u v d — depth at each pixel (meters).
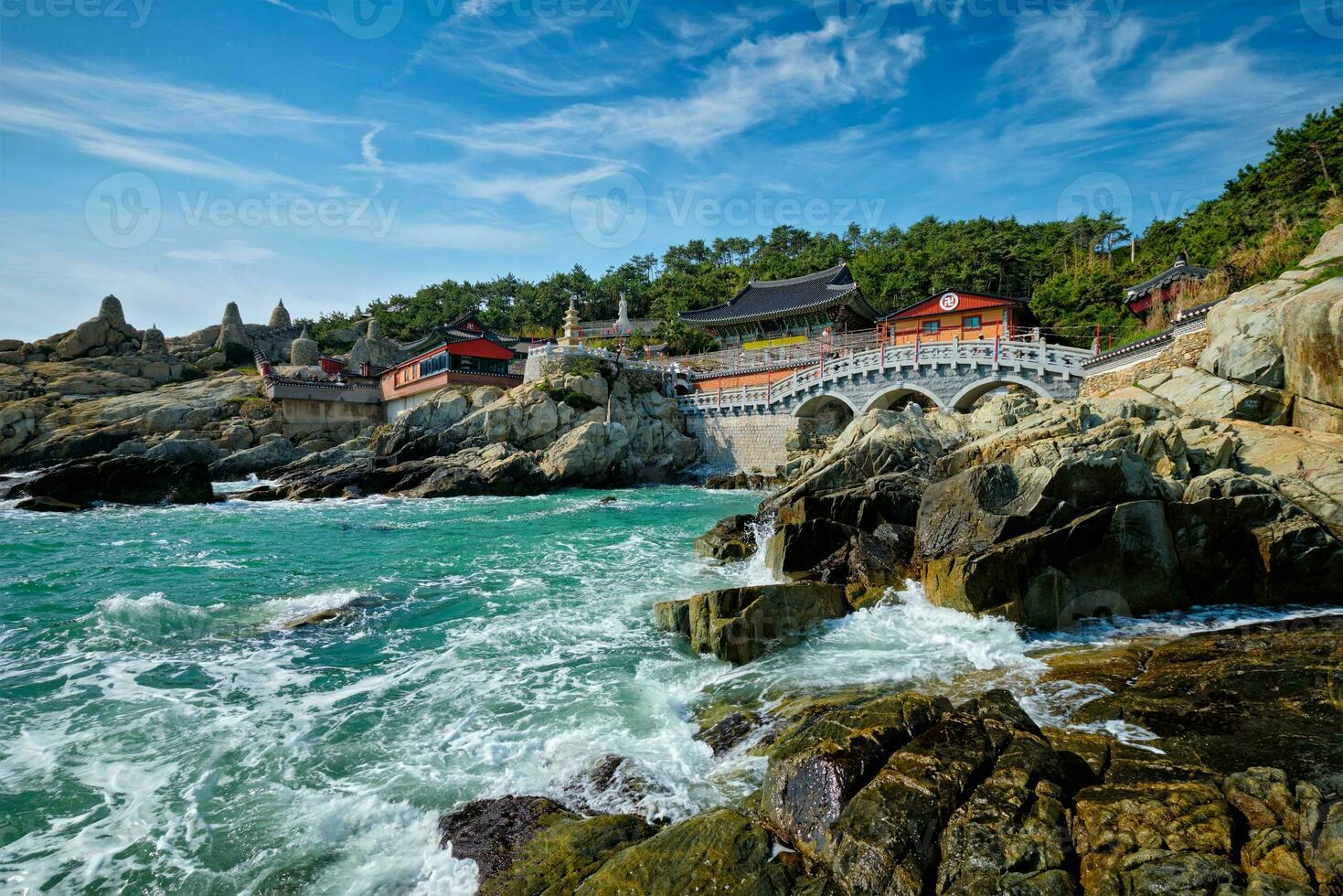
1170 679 9.22
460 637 13.45
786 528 17.16
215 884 6.39
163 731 9.47
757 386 48.41
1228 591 13.52
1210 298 29.06
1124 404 19.92
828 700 9.19
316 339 87.19
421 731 9.37
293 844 6.95
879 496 18.52
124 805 7.66
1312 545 12.80
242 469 47.84
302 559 21.09
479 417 45.81
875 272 75.38
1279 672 9.04
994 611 12.57
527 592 16.75
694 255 111.62
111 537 25.56
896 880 5.42
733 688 10.55
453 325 70.62
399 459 43.97
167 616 14.71
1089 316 47.81
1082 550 13.02
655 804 7.32
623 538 24.89
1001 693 8.08
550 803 7.49
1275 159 42.22
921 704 7.71
